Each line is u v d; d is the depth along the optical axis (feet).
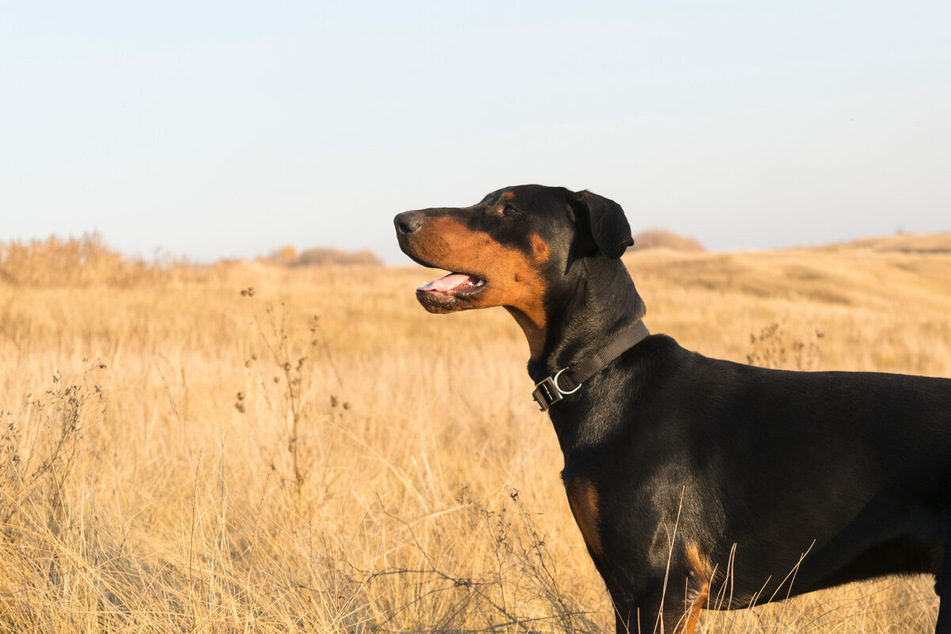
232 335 41.01
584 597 13.04
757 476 9.24
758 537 9.22
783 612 11.62
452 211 10.69
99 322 45.39
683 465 9.46
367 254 188.85
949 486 8.52
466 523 15.08
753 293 96.73
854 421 9.16
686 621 9.23
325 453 18.74
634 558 9.39
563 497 16.30
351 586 12.72
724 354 44.65
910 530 8.77
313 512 15.10
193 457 17.72
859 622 11.84
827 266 112.37
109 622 11.16
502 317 65.21
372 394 26.53
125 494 15.81
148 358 26.40
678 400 9.74
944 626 8.27
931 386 9.29
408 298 76.89
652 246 225.15
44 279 65.00
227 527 15.15
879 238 166.71
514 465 18.21
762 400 9.59
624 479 9.51
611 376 10.09
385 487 17.49
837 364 41.88
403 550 14.40
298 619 11.30
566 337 10.41
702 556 9.43
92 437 17.61
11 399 18.83
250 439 18.81
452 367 32.60
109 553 13.21
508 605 12.59
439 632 11.85
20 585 11.69
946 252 145.69
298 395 18.22
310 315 59.41
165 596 11.78
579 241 10.52
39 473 13.76
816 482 9.05
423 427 21.44
